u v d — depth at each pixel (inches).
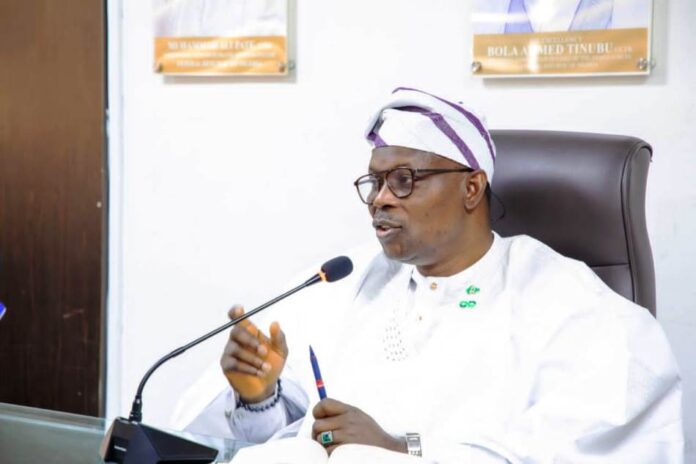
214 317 180.1
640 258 116.3
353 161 168.7
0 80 189.9
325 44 168.6
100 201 185.6
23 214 191.0
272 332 111.3
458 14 159.8
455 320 113.2
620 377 103.3
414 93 113.6
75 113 185.6
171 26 175.8
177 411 121.0
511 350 109.5
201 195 179.0
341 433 95.3
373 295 121.9
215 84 176.1
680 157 149.6
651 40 149.1
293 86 171.3
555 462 99.3
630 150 117.2
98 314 187.8
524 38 154.7
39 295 191.6
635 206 116.6
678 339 151.3
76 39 184.1
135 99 181.5
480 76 158.2
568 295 111.3
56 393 191.8
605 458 101.0
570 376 106.7
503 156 123.1
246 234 176.9
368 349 116.8
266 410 113.5
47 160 188.5
